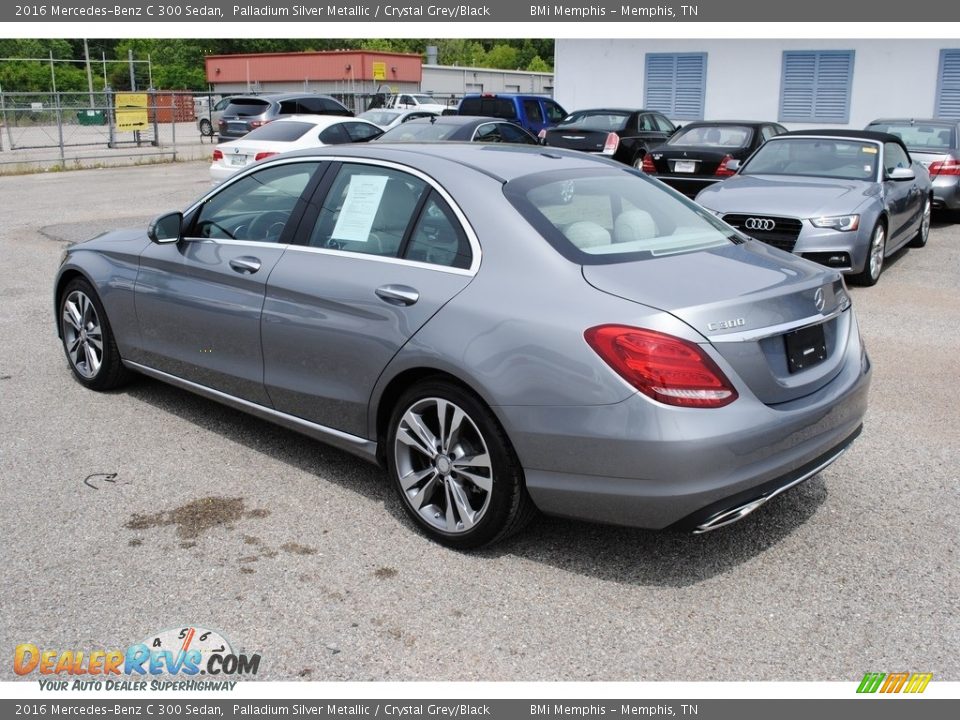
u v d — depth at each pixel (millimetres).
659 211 4199
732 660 3090
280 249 4445
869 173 9625
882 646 3162
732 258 3857
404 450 3918
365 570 3635
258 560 3703
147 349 5250
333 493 4336
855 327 4043
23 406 5480
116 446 4883
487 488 3604
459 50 109875
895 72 20969
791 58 22109
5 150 26188
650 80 24172
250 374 4566
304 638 3191
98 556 3721
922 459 4773
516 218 3711
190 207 5027
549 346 3359
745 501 3318
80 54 73625
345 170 4371
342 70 46250
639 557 3750
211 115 31391
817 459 3604
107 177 20297
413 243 3945
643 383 3197
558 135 18172
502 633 3230
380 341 3859
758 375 3340
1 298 8281
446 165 4047
